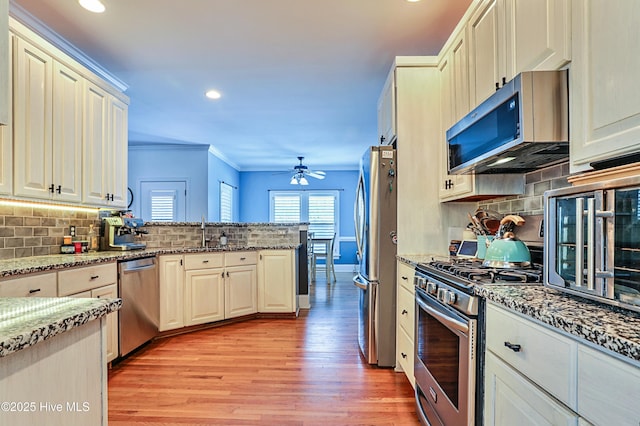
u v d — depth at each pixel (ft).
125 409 6.59
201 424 6.11
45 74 7.56
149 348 9.93
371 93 12.32
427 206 8.56
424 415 5.95
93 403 3.03
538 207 6.26
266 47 9.05
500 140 4.66
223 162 23.39
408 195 8.57
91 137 9.05
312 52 9.32
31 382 2.38
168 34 8.38
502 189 6.70
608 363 2.29
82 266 7.41
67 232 9.40
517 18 4.91
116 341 8.59
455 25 8.08
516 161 5.53
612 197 2.81
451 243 8.30
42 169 7.49
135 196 20.22
